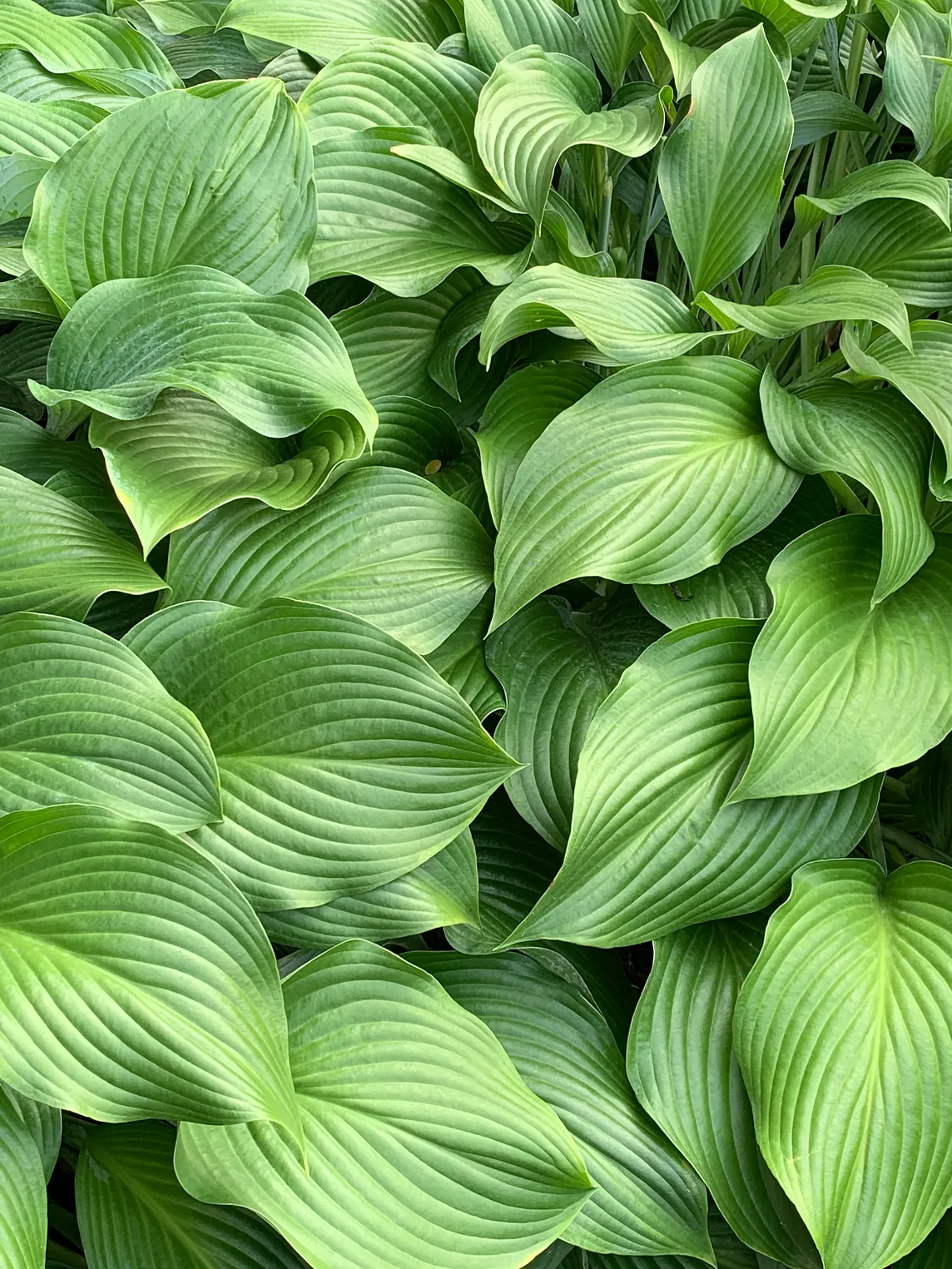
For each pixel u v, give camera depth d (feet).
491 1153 2.74
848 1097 2.81
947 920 3.01
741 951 3.10
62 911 2.64
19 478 3.09
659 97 3.62
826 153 4.99
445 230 3.70
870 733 2.93
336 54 3.92
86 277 3.37
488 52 3.89
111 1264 2.81
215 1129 2.70
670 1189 2.93
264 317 3.23
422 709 2.90
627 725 3.00
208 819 2.73
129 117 3.31
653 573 3.07
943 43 4.07
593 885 2.94
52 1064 2.48
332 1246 2.60
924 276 3.68
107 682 2.79
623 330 3.25
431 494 3.26
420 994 2.89
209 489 3.06
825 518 3.38
